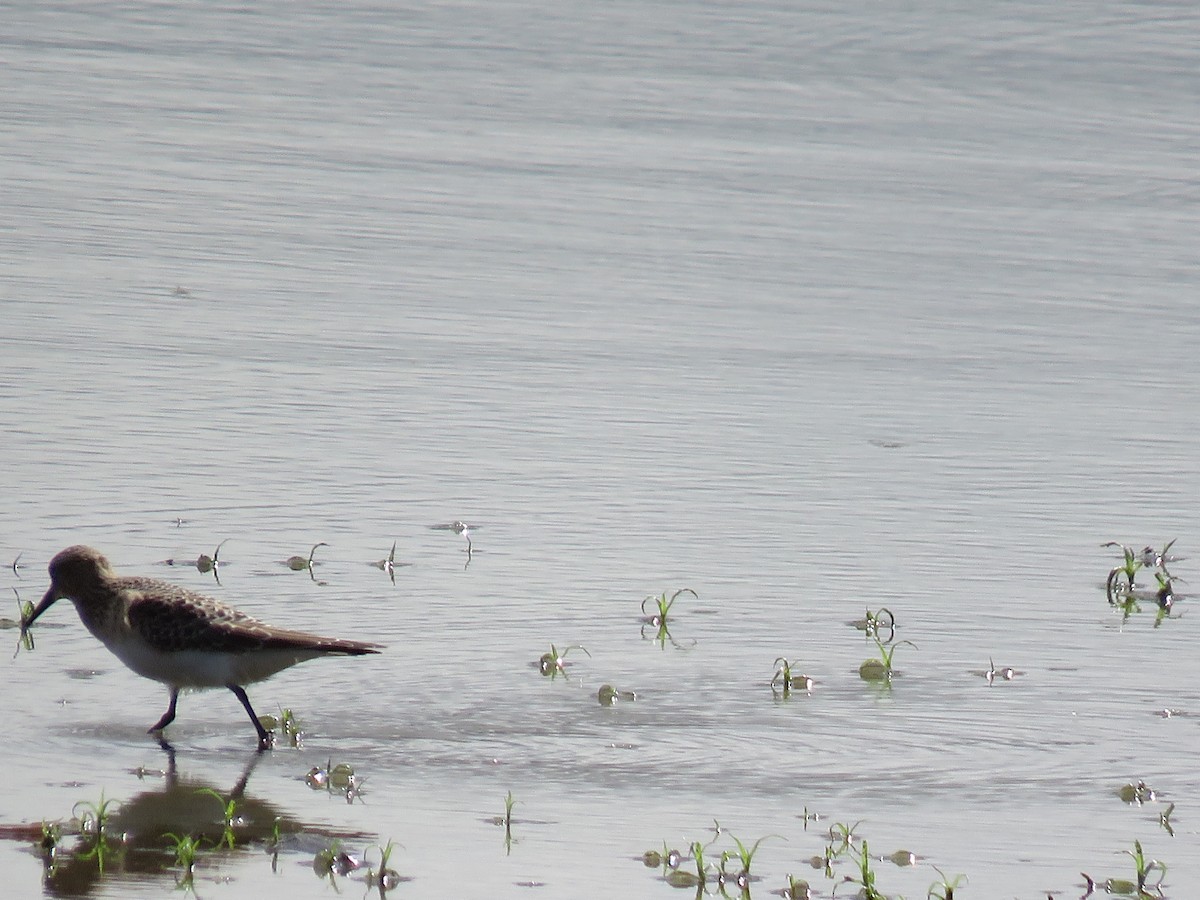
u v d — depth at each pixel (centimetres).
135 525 1482
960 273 2444
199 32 3581
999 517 1616
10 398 1772
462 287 2261
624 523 1558
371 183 2688
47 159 2680
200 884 908
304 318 2103
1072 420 1903
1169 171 2992
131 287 2159
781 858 956
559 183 2750
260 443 1705
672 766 1081
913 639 1321
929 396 1966
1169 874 942
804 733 1138
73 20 3603
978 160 3020
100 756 1080
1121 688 1233
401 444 1728
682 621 1345
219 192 2588
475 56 3500
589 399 1898
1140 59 3650
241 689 1124
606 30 3738
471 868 933
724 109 3234
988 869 948
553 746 1108
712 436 1803
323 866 930
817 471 1720
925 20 3853
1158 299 2367
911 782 1066
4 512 1491
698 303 2259
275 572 1400
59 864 925
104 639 1155
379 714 1159
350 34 3625
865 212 2702
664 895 908
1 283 2131
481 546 1485
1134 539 1571
